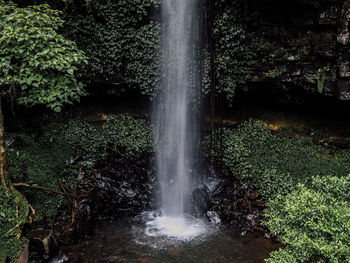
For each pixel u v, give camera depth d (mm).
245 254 6496
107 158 9594
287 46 8547
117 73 9633
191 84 9555
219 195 8570
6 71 5609
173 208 8781
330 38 7852
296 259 4320
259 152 9023
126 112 10500
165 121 10164
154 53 9438
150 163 9898
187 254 6551
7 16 5707
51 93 5938
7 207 6113
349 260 3779
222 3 8836
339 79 7879
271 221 5223
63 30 8883
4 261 5262
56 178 8070
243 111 10086
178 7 9164
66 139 9359
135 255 6543
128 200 8836
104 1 8961
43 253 5867
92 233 7457
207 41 9188
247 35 8906
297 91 9000
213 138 9648
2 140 6184
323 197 4574
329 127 9109
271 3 8258
